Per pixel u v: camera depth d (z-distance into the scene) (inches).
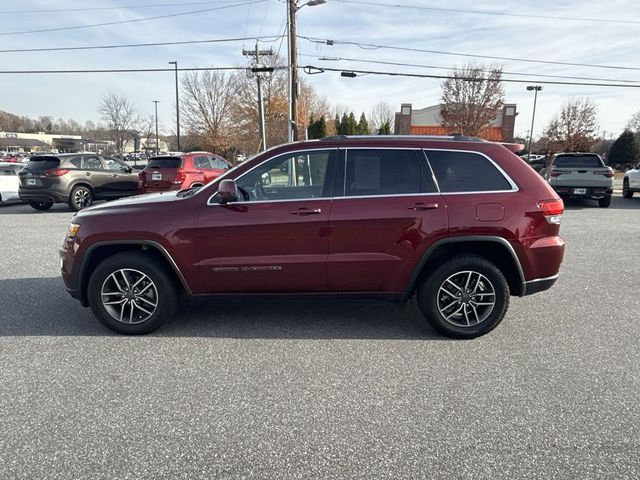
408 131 1914.4
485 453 96.7
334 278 154.4
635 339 156.7
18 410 112.3
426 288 154.6
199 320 174.2
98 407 114.0
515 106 1770.4
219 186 146.4
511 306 190.9
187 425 106.7
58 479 88.7
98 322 171.0
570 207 559.2
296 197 154.9
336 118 2377.0
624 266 256.8
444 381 127.5
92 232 153.6
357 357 142.8
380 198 151.7
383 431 104.5
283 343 153.1
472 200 151.2
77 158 503.8
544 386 124.6
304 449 98.2
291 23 778.8
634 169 682.8
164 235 151.3
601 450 97.6
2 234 354.0
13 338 156.1
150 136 2329.0
